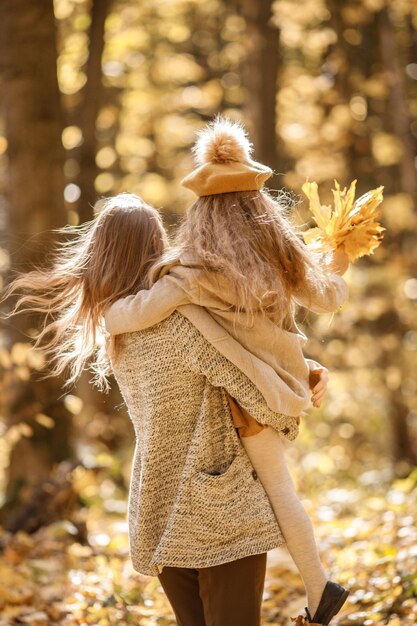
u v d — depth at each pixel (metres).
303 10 13.78
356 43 15.13
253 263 2.91
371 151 15.34
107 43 14.61
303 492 9.82
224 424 3.01
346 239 3.41
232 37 17.75
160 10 15.67
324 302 3.16
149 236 3.18
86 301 3.19
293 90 15.77
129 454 12.46
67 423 8.26
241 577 2.97
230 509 2.93
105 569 6.04
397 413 15.76
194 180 3.07
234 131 3.12
